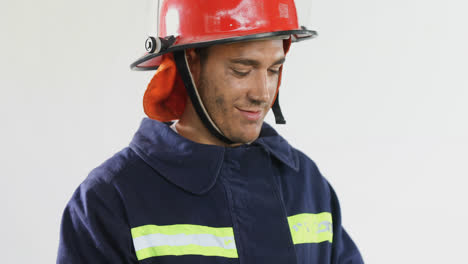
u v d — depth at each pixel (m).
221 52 1.18
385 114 2.60
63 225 1.21
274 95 1.31
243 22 1.19
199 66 1.23
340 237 1.45
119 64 2.49
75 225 1.19
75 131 2.46
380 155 2.62
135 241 1.17
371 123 2.61
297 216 1.33
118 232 1.16
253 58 1.17
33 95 2.42
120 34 2.49
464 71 2.58
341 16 2.57
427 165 2.62
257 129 1.24
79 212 1.19
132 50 2.50
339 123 2.60
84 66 2.46
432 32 2.58
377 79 2.60
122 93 2.50
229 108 1.21
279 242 1.24
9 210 2.42
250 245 1.21
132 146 1.28
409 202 2.62
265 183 1.29
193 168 1.23
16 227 2.43
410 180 2.62
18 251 2.43
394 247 2.63
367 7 2.57
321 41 2.58
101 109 2.48
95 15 2.46
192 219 1.20
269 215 1.26
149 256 1.17
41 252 2.45
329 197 1.46
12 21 2.39
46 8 2.42
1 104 2.40
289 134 2.60
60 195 2.46
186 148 1.24
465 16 2.56
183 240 1.19
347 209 2.62
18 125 2.41
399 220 2.62
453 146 2.61
